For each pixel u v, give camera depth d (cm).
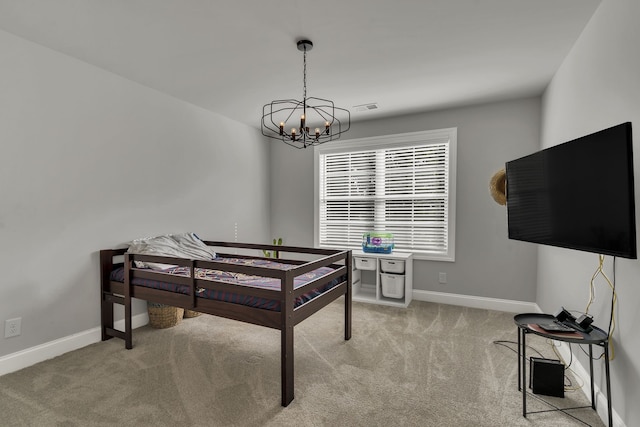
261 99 351
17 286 230
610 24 178
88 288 270
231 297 219
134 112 304
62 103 252
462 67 273
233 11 196
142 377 218
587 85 211
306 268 215
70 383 210
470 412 182
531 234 217
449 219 382
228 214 416
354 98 346
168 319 306
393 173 417
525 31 219
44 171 243
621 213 143
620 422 162
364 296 402
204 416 178
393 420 175
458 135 375
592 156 159
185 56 256
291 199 482
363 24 211
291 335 199
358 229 441
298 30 218
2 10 196
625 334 161
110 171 285
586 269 210
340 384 210
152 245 287
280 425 171
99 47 243
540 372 198
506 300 358
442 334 292
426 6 192
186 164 358
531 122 343
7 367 223
